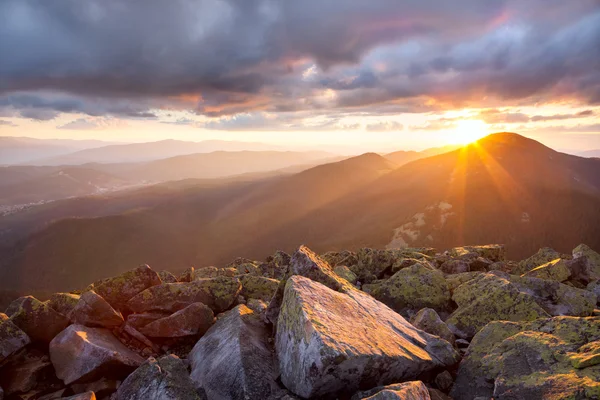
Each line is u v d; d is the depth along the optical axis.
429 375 2.29
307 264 3.01
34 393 2.27
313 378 1.85
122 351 2.51
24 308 2.61
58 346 2.45
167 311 3.02
